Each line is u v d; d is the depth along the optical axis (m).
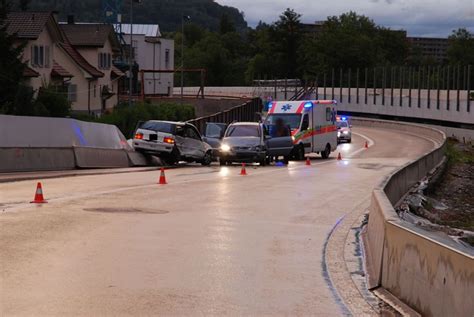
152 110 53.56
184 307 8.84
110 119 46.94
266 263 11.78
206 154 37.00
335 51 163.12
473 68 116.31
